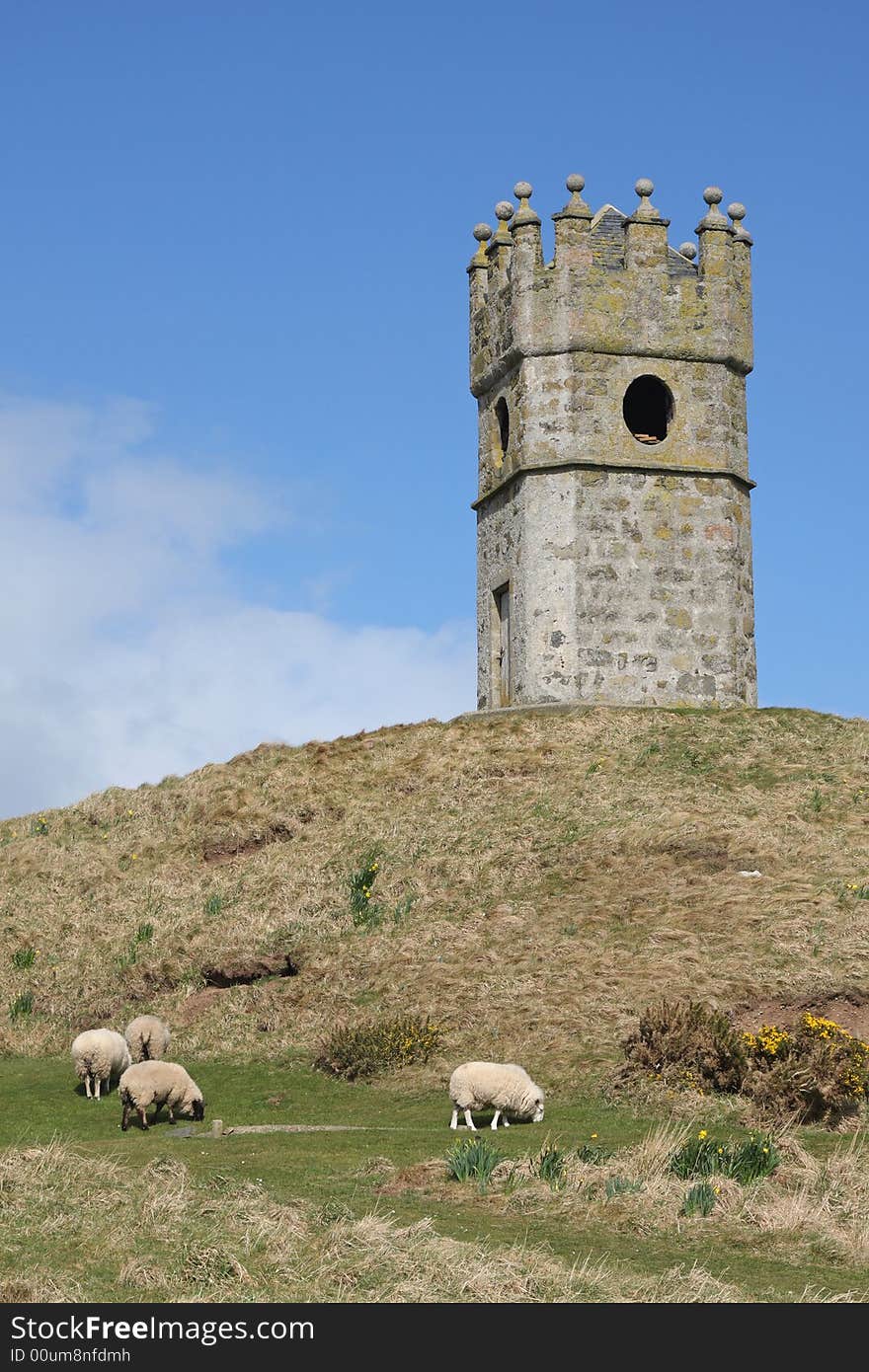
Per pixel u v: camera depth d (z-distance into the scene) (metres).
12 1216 14.02
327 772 36.94
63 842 37.50
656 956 25.47
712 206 39.84
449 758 35.66
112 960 31.33
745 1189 16.27
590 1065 22.61
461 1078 20.19
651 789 32.41
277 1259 13.16
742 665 38.50
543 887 29.38
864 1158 18.03
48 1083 25.00
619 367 38.44
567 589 37.47
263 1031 27.03
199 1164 17.36
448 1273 12.96
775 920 25.81
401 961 27.84
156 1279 12.60
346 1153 18.31
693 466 38.44
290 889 31.84
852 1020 22.97
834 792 31.27
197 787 38.16
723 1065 21.34
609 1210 15.50
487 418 40.81
